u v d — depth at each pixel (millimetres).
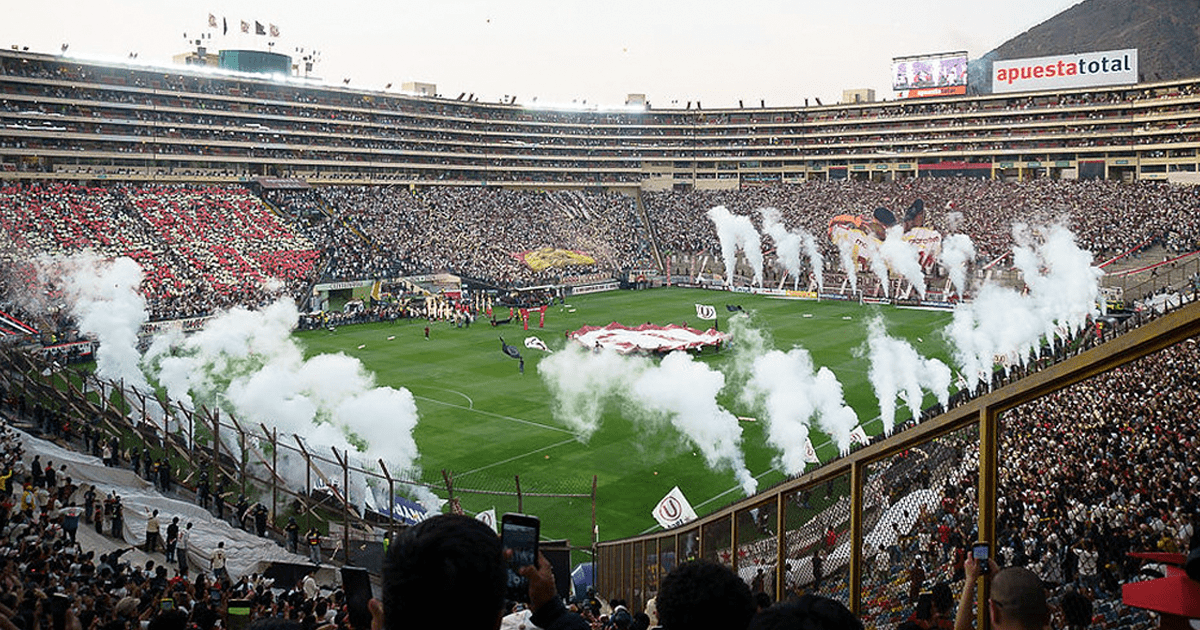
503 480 41500
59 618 13352
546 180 158375
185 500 35094
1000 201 123125
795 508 11781
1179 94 134250
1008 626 4145
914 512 9062
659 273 127688
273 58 145375
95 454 39469
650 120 168500
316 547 29375
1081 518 15758
